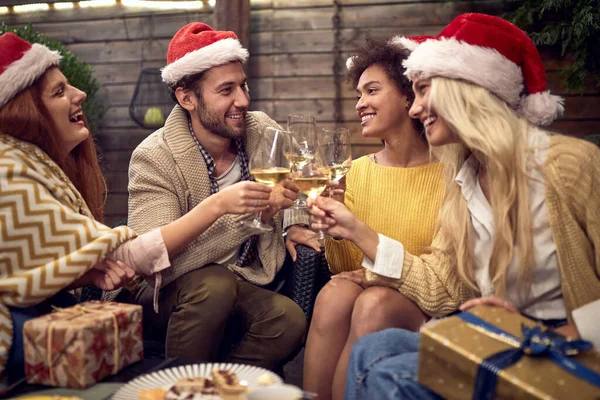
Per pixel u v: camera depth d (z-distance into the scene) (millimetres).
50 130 1604
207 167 1974
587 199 1354
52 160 1624
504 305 1244
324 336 1646
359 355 1311
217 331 1757
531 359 1005
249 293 1921
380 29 4008
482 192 1517
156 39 4496
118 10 4527
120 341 1273
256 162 1584
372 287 1606
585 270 1356
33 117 1556
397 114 1824
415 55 1453
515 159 1382
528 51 1458
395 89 1809
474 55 1395
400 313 1570
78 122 1713
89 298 1963
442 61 1403
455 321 1137
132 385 1135
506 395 954
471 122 1398
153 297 1813
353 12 4043
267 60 4215
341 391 1534
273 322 1820
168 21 4457
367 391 1226
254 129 2068
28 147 1570
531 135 1438
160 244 1577
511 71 1419
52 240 1472
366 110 1854
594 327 1179
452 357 1030
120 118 4629
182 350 1733
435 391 1062
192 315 1729
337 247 1872
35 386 1233
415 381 1126
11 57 1537
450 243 1570
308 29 4129
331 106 4156
